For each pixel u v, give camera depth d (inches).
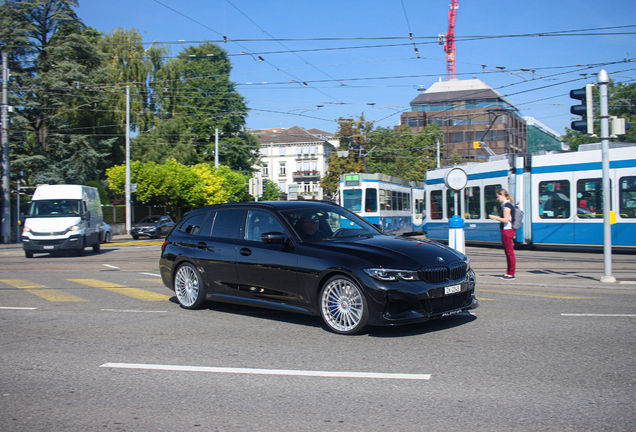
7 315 326.6
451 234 522.6
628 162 668.1
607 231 424.2
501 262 607.8
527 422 145.3
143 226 1421.0
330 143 4200.3
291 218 289.1
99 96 1558.8
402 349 224.5
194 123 2178.9
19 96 1412.4
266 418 153.9
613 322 269.0
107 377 197.3
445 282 247.4
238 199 1971.0
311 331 263.3
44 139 1492.4
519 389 171.8
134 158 1904.5
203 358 219.0
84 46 1493.6
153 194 1619.1
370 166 2357.3
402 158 2368.4
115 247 1023.6
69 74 1427.2
